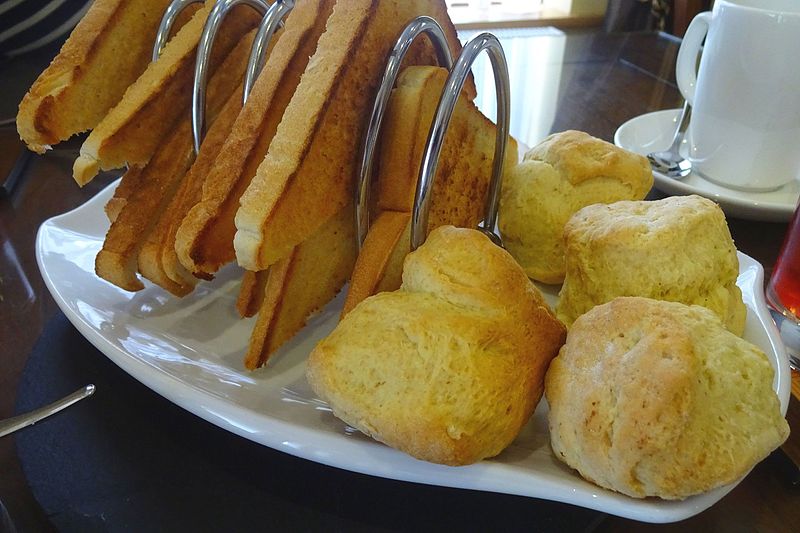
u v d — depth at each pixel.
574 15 1.02
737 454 0.21
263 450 0.26
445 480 0.23
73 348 0.30
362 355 0.24
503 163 0.35
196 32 0.32
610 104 0.54
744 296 0.31
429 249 0.26
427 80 0.30
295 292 0.30
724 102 0.39
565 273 0.32
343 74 0.28
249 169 0.29
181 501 0.25
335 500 0.25
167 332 0.31
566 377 0.24
